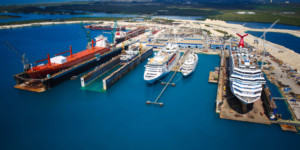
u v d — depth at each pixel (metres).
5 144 84.69
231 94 115.31
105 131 92.00
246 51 143.50
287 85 131.50
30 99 121.06
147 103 114.56
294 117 97.50
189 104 113.38
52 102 117.50
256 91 97.81
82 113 106.25
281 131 88.88
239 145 82.81
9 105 114.38
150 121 98.62
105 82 130.62
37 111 108.62
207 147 82.38
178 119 99.88
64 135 89.88
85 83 138.12
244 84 101.38
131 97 122.38
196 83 140.62
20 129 94.06
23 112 107.75
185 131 91.38
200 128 93.06
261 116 96.56
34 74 131.25
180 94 125.06
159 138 87.38
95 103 115.94
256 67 113.31
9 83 143.25
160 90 131.00
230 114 99.00
